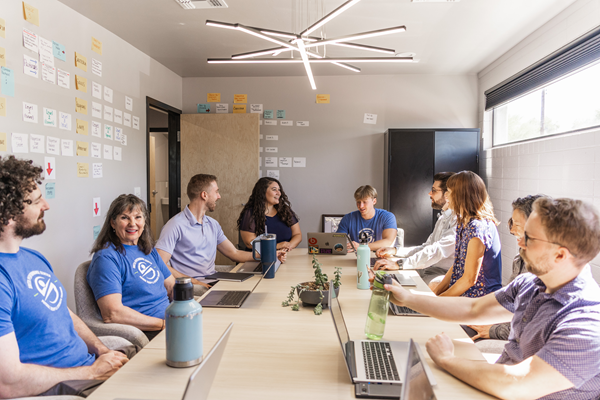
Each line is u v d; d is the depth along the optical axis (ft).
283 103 15.49
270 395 3.24
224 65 13.99
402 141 14.25
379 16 9.66
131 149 11.87
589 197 8.61
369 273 6.63
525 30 10.65
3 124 7.22
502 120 13.57
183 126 15.11
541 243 3.18
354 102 15.29
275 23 10.15
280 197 11.18
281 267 8.18
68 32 9.00
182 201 15.20
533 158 11.05
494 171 13.61
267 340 4.37
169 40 11.45
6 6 7.26
